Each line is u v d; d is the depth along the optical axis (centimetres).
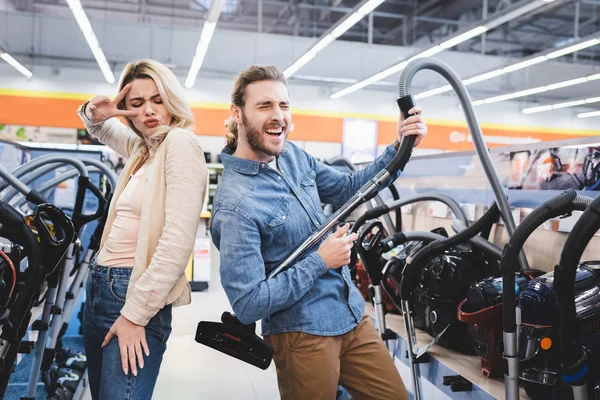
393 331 266
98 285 164
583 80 1138
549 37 1407
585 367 138
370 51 1493
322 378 160
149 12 1329
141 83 167
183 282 162
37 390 337
